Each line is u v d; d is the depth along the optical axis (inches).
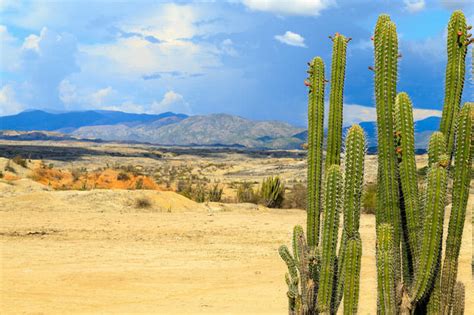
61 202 1066.1
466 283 531.2
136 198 1112.2
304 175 2409.0
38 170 1675.7
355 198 242.1
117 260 641.6
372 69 250.4
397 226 244.4
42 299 479.2
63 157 3567.9
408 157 241.0
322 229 259.0
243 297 503.5
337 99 271.3
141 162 3833.7
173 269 606.5
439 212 235.1
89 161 3472.0
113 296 498.0
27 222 875.4
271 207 1305.4
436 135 248.5
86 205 1053.8
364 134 244.1
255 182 2224.4
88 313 443.8
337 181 251.6
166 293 513.0
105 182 1689.2
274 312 453.4
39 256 647.1
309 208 277.3
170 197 1154.0
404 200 242.8
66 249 693.9
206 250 719.1
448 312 250.5
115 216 971.9
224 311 454.3
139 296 500.1
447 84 253.4
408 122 240.7
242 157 5428.2
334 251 255.9
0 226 829.8
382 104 243.6
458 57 251.6
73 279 548.7
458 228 247.3
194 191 1593.3
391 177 243.9
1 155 3125.0
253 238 815.7
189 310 456.4
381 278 236.2
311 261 274.1
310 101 278.5
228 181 2359.7
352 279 241.0
